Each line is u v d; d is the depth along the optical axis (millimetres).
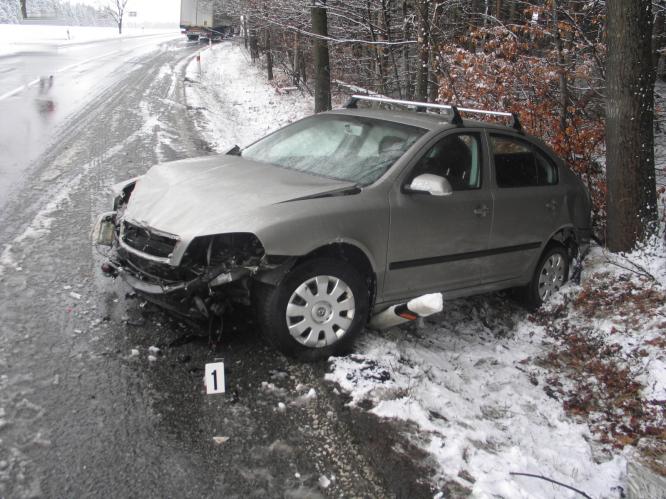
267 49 29562
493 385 4707
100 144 11367
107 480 2871
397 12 15898
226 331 4406
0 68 23531
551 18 9609
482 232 5094
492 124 5453
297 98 25547
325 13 14273
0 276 5000
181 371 3869
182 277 3830
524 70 8570
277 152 5246
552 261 6031
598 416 4492
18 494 2715
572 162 7914
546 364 5254
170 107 18125
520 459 3566
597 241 7281
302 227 3908
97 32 73875
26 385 3533
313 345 4125
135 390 3615
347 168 4695
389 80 16000
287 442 3311
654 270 6062
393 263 4500
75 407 3385
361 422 3551
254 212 3865
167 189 4344
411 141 4797
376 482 3092
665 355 4910
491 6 15859
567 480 3566
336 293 4141
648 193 6324
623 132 6246
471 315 5863
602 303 5852
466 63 8820
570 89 9289
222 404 3578
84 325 4316
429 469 3248
